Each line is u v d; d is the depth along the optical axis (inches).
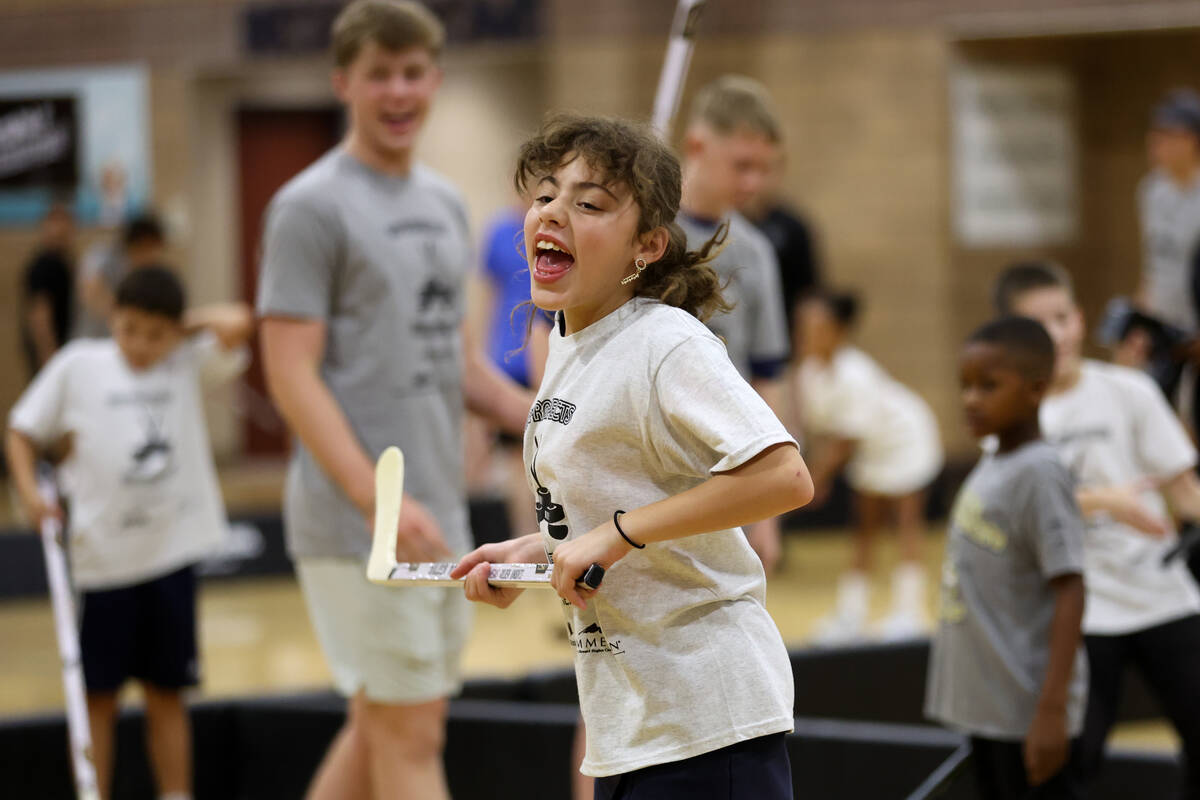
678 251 218.4
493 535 862.5
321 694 505.4
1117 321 474.0
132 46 1186.0
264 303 342.3
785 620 727.7
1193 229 677.9
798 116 1074.7
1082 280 1135.0
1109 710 388.5
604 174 205.3
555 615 739.4
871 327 1078.4
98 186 1194.0
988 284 1108.5
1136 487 382.9
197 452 474.0
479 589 216.2
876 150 1069.1
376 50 344.5
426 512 340.2
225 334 474.0
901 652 532.1
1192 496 396.8
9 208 1198.3
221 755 497.4
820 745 432.5
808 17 1068.5
